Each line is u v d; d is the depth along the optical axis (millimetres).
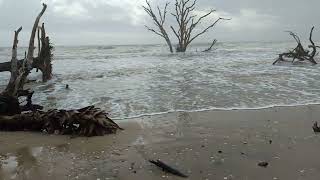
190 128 10039
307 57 30797
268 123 10469
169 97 14273
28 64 12922
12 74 12156
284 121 10688
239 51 48625
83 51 60469
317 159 7418
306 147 8219
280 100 13688
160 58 34938
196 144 8539
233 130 9758
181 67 24672
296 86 16422
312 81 17688
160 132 9672
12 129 10250
